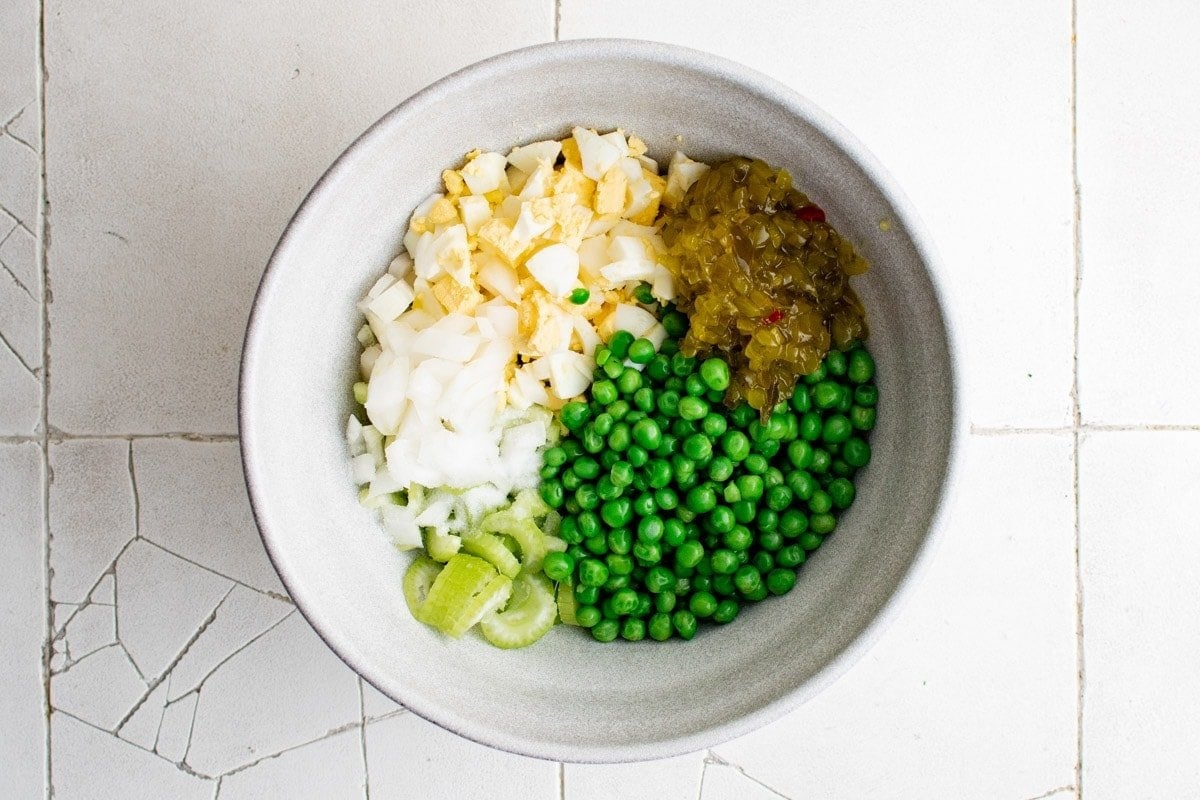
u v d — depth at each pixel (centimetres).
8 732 64
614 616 61
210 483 64
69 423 64
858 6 64
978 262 65
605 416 60
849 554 60
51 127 64
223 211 64
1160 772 65
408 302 59
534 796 65
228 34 64
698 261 58
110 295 64
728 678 59
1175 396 65
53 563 64
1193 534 65
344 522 58
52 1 64
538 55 55
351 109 64
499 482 60
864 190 56
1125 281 65
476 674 58
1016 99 65
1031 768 65
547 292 59
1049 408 65
